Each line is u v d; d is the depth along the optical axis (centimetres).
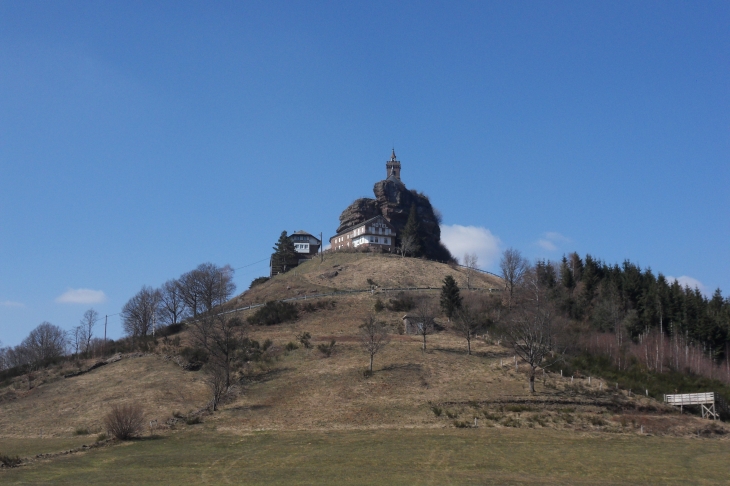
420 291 14950
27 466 5659
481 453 6025
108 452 6244
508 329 10950
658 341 11006
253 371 9688
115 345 12362
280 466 5588
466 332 10962
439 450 6138
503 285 16962
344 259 19138
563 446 6366
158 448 6400
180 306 15075
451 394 8325
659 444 6612
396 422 7356
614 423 7469
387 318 12875
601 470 5491
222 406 8225
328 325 12588
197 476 5253
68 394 9581
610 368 9862
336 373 9256
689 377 9856
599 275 15162
